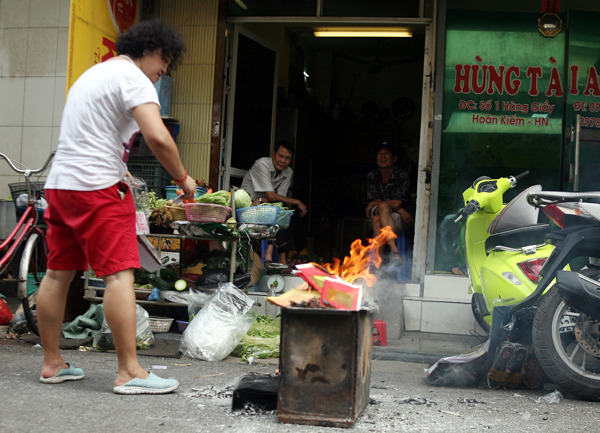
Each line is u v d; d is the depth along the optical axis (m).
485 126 5.53
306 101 9.34
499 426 2.41
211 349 3.75
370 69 10.81
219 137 5.95
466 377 3.18
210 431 2.18
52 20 5.51
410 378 3.47
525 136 5.50
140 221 2.96
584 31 5.49
